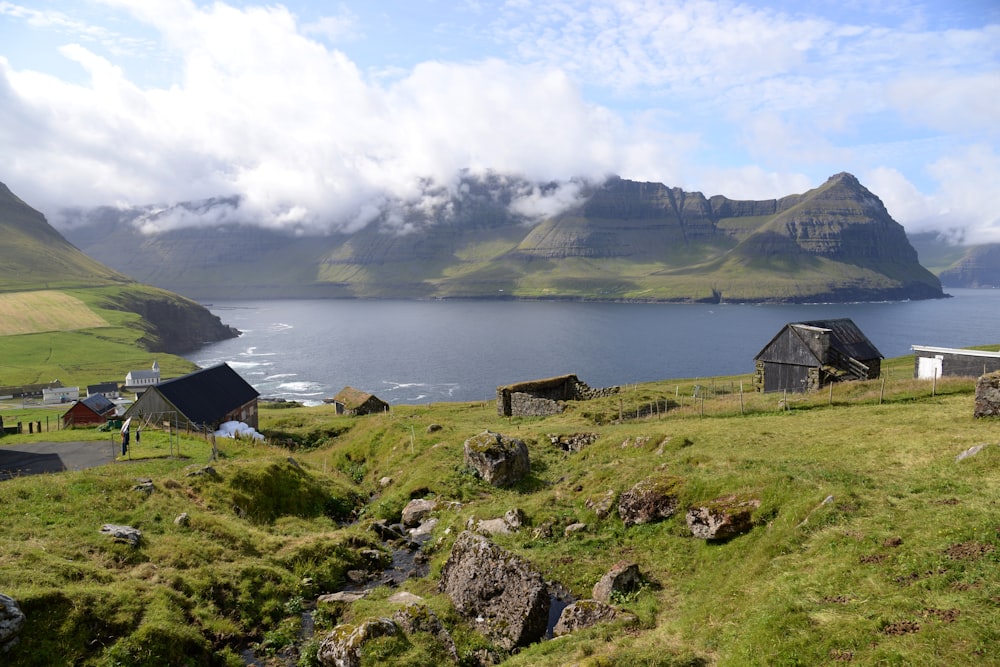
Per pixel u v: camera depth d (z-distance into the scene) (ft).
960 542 56.24
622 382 611.47
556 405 201.46
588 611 66.18
